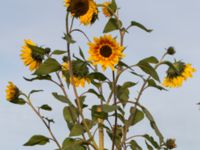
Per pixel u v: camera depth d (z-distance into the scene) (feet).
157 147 7.30
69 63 7.09
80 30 6.99
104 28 7.34
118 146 7.25
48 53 7.32
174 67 7.44
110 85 7.19
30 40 7.59
